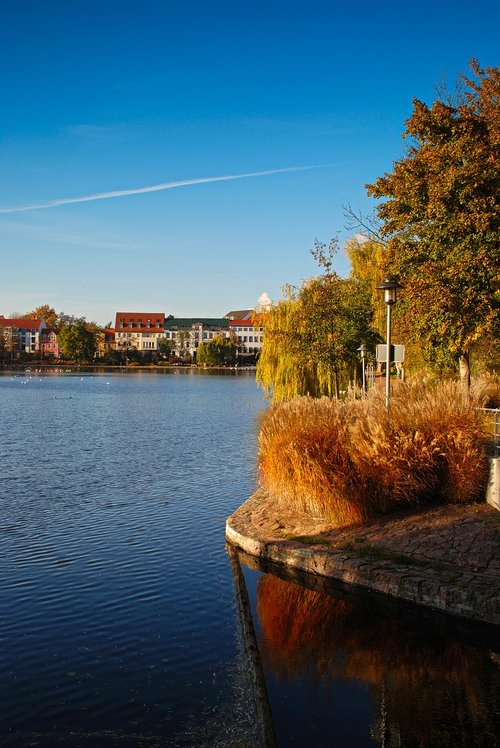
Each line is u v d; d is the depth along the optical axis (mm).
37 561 12961
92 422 43125
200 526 15734
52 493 19734
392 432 13547
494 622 9273
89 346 191125
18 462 25688
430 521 12211
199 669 8453
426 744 6695
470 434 13133
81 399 66500
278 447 14656
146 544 14180
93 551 13648
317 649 8977
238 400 66312
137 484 21203
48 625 9859
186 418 46500
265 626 9758
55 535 14914
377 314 30016
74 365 186000
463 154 16922
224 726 7109
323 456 13336
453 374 26781
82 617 10172
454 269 16250
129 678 8242
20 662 8688
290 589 11289
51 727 7156
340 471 13133
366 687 7910
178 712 7410
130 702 7652
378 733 6906
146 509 17609
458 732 6910
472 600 9516
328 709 7426
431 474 13055
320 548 12227
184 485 21062
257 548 13109
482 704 7469
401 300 19969
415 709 7375
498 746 6637
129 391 81875
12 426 39969
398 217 19359
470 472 12750
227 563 12789
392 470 12930
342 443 13562
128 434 36094
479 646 9000
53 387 90500
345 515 13055
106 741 6883
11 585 11594
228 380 117875
